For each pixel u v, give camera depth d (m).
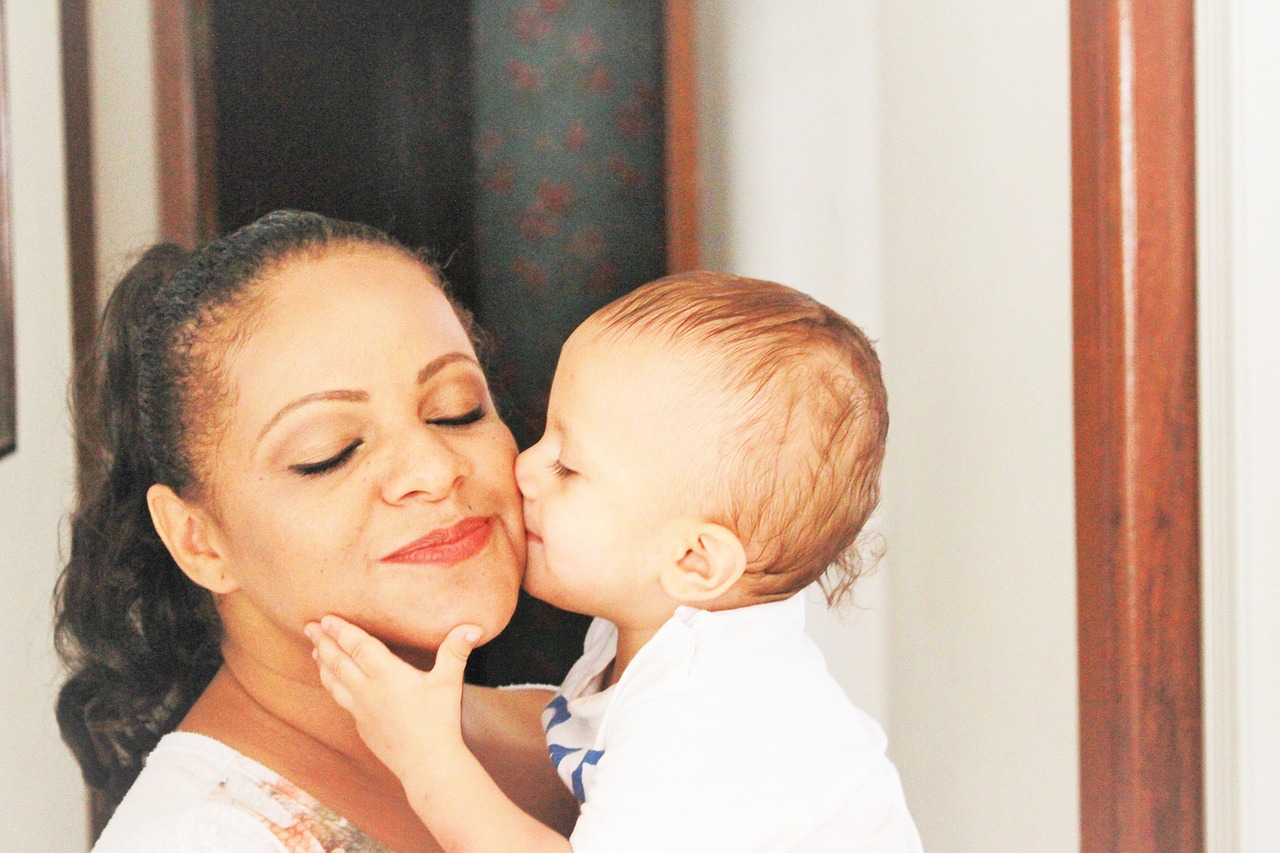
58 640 1.00
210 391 0.77
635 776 0.81
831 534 0.97
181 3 1.54
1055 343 1.56
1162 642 1.46
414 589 0.79
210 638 0.97
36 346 1.33
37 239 1.35
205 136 1.56
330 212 1.68
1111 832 1.47
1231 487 1.42
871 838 0.87
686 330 0.92
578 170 1.96
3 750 1.17
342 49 1.69
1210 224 1.42
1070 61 1.47
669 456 0.91
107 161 1.51
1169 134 1.42
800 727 0.86
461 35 1.84
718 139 2.01
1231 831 1.44
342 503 0.77
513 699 1.10
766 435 0.91
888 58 1.93
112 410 0.92
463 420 0.86
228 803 0.77
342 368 0.77
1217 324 1.42
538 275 1.94
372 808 0.83
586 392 0.94
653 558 0.93
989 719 1.75
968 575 1.81
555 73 1.93
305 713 0.86
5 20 1.24
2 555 1.19
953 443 1.85
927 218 1.89
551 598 0.97
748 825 0.80
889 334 1.99
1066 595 1.55
